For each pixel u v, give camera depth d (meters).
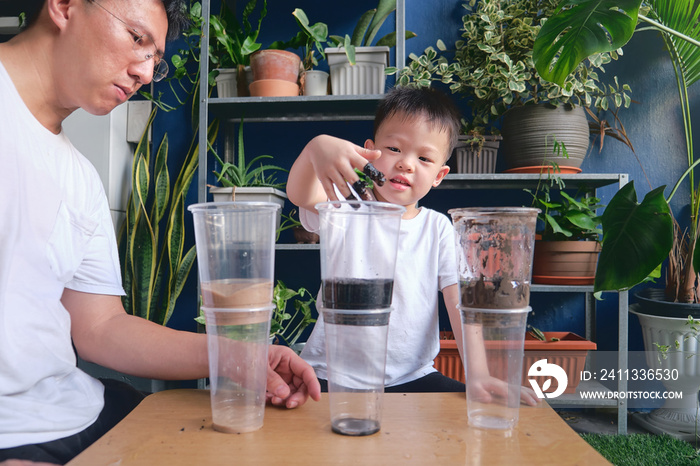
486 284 0.50
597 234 1.77
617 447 1.60
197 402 0.64
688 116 1.84
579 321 2.00
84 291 0.86
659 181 1.99
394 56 2.03
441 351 1.67
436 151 1.17
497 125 2.00
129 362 0.79
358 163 0.73
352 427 0.52
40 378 0.74
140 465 0.45
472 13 2.01
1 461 0.63
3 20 1.85
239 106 1.88
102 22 0.76
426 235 1.25
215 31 1.84
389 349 1.17
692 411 1.77
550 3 1.77
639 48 1.99
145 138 1.99
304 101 1.76
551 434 0.52
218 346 0.52
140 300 1.83
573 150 1.78
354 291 0.47
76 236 0.84
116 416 0.82
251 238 0.50
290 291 1.82
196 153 1.93
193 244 2.05
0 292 0.72
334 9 2.05
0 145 0.75
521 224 0.48
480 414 0.53
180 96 2.07
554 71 1.50
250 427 0.53
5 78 0.78
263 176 1.97
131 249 1.84
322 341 1.18
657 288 2.00
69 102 0.84
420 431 0.53
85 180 0.90
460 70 1.83
